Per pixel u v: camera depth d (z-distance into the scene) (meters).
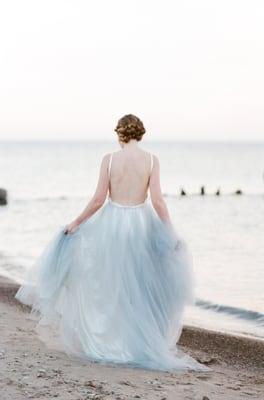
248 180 64.12
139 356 5.25
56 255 5.41
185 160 133.38
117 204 5.46
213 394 4.69
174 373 5.25
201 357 6.53
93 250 5.37
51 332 5.81
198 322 8.77
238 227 23.20
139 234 5.41
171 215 28.62
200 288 11.39
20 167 91.38
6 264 14.23
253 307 9.72
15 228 22.58
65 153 199.75
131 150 5.49
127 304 5.31
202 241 18.86
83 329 5.34
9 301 9.44
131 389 4.51
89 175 70.56
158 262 5.44
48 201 36.47
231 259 15.12
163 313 5.41
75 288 5.36
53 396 4.20
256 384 5.37
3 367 4.88
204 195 43.03
